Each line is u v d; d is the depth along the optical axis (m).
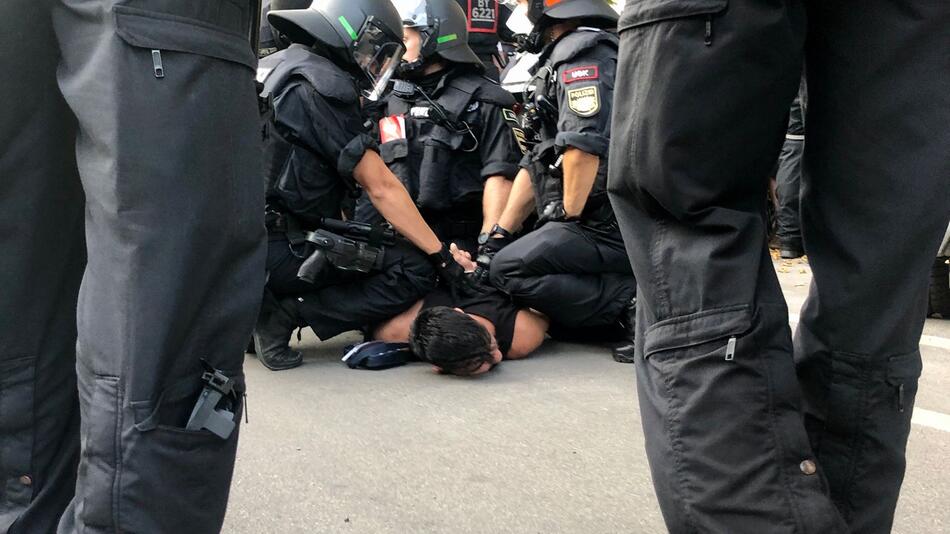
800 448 0.86
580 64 2.52
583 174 2.49
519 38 2.87
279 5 3.07
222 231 0.82
